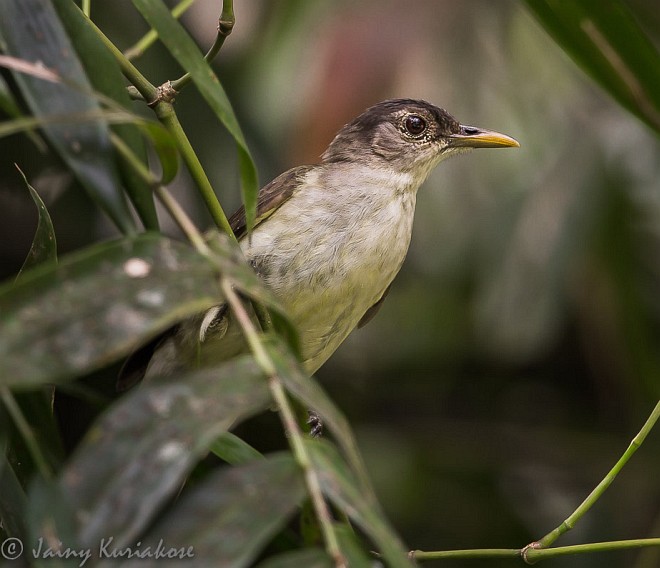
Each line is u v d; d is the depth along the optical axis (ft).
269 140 34.35
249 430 35.91
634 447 18.75
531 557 18.83
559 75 39.04
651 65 21.26
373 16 34.73
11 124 11.71
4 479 15.20
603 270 38.68
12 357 10.59
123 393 27.84
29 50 13.80
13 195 32.04
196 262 11.66
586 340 39.63
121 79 15.48
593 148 38.78
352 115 33.65
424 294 43.19
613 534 38.29
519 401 42.93
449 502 39.17
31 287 11.03
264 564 9.98
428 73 35.73
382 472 39.55
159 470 10.21
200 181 17.33
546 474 40.98
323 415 11.05
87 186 13.10
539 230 38.55
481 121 37.96
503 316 38.58
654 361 38.65
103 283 11.19
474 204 39.47
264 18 35.12
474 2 37.14
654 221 38.63
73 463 10.25
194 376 10.91
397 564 10.30
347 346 43.01
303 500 11.18
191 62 14.83
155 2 15.03
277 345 11.46
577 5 20.90
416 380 43.27
